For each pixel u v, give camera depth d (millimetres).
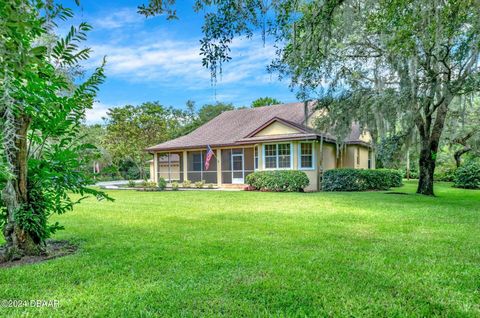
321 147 14141
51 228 4477
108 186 21266
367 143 17281
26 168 4152
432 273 3422
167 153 21688
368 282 3176
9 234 4086
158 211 8297
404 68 9883
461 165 18438
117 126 24125
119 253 4234
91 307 2664
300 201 10305
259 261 3842
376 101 10555
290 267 3625
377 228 5828
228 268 3602
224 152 19594
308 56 7133
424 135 12250
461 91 9867
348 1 6324
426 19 6617
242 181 18875
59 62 3908
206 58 4938
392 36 8078
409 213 7582
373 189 15484
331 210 8180
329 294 2898
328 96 11750
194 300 2777
